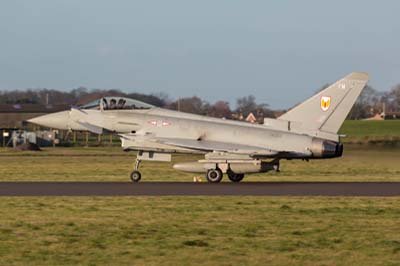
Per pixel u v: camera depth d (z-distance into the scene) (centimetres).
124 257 5434
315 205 8225
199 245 5853
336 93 11494
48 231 6456
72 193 9581
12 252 5584
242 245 5872
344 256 5494
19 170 14988
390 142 18750
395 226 6769
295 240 6081
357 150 16888
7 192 9731
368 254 5559
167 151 11569
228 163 11362
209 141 11675
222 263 5275
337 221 7050
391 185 10950
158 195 9319
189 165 11425
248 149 11294
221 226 6738
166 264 5241
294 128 11612
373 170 15475
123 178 12556
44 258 5388
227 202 8462
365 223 6931
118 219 7138
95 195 9312
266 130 11662
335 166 17162
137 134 11888
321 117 11556
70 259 5362
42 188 10300
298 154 11406
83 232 6412
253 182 11606
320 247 5806
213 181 11356
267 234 6350
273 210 7781
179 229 6575
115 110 12212
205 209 7844
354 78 11469
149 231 6469
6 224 6819
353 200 8706
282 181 11975
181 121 11950
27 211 7675
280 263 5281
